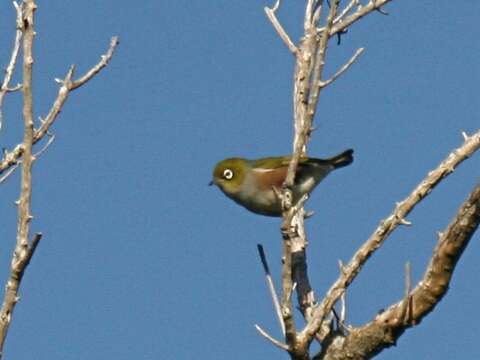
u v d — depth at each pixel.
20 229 10.38
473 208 10.71
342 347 11.70
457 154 11.41
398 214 11.43
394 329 11.41
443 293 11.16
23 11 11.55
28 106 10.68
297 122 14.92
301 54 15.02
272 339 11.62
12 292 10.33
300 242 14.62
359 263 11.53
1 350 10.22
